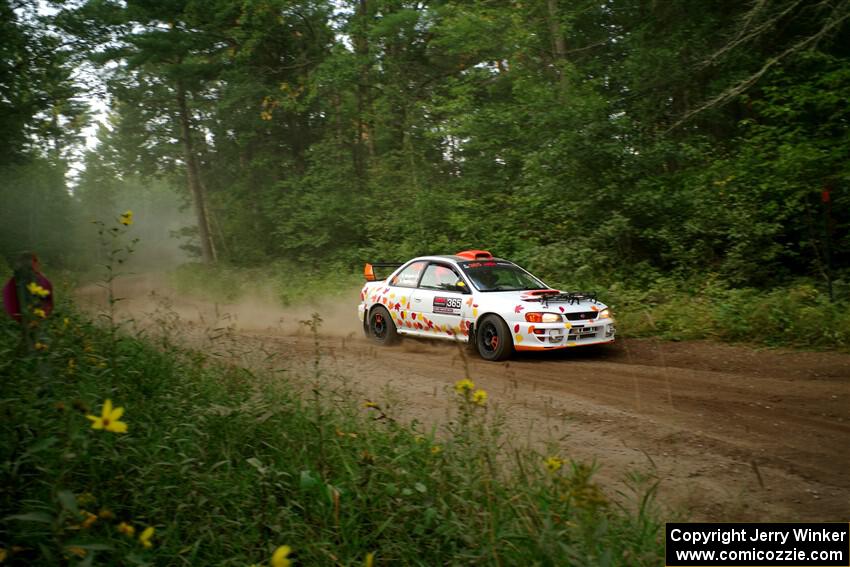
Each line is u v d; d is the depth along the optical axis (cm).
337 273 1975
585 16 1914
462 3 1978
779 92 1447
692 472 470
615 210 1394
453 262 1033
